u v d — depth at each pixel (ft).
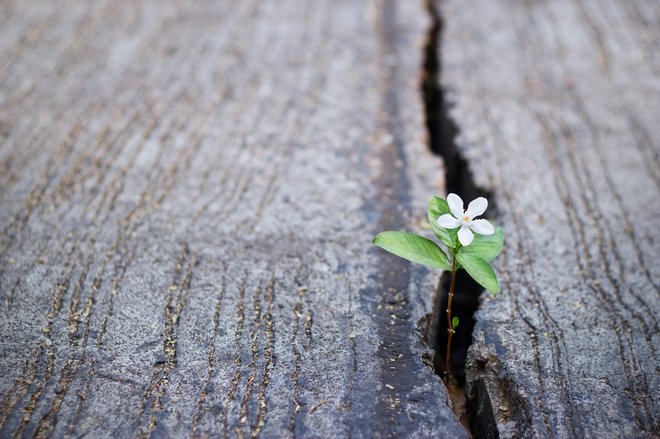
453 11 4.17
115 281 2.67
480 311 2.61
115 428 2.35
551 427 2.37
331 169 3.04
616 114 3.31
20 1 4.25
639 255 2.76
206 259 2.73
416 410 2.39
